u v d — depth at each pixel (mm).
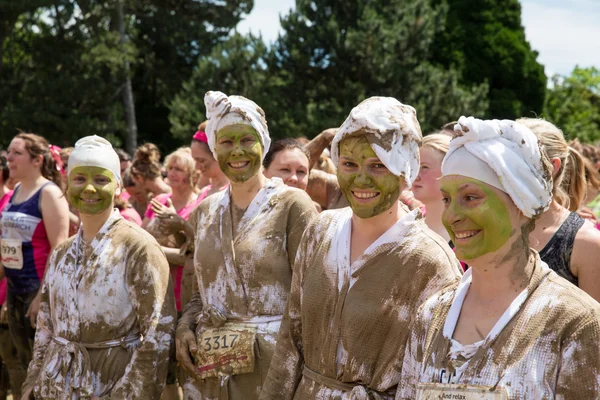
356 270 2908
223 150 3791
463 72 25703
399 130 2857
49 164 5566
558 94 33656
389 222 2951
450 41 25797
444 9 22359
